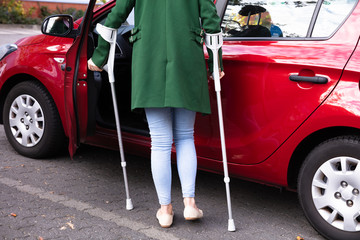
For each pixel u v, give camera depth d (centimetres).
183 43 258
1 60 393
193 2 263
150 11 260
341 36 264
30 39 386
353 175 253
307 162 272
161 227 285
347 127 263
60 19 344
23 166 371
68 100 325
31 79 385
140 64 260
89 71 332
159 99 258
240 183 364
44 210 297
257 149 287
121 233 274
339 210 260
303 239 277
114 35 282
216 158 307
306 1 280
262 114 282
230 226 283
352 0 268
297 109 268
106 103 405
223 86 294
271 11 290
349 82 253
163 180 280
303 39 275
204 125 306
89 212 299
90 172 371
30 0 1856
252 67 283
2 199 309
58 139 376
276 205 327
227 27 303
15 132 394
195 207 284
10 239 257
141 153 350
